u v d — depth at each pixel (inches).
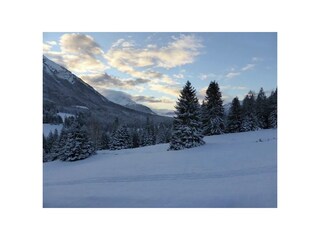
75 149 1408.7
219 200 531.2
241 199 528.4
